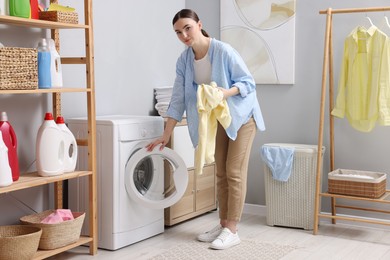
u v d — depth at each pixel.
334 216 3.87
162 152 3.68
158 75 4.52
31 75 2.93
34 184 2.96
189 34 3.48
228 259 3.34
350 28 4.11
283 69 4.38
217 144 3.67
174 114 3.67
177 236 3.84
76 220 3.21
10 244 2.81
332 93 4.12
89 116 3.32
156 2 4.46
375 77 3.84
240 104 3.50
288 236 3.88
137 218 3.65
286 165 4.02
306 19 4.29
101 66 3.94
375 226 4.10
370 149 4.12
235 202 3.60
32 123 3.43
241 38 4.52
